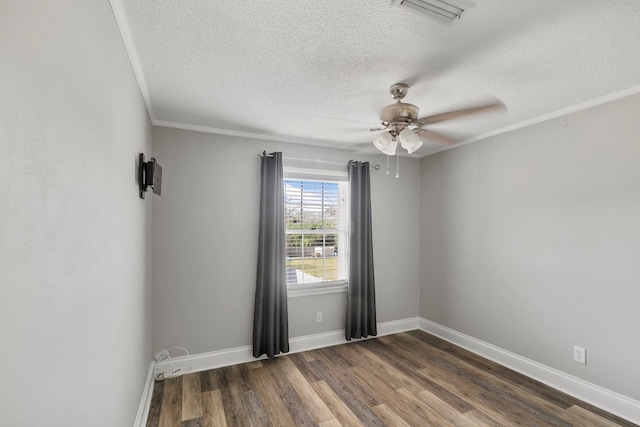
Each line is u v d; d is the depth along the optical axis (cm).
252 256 330
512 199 311
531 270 293
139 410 212
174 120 290
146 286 253
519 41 166
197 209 307
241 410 237
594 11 142
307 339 357
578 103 252
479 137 344
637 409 221
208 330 310
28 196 65
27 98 64
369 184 387
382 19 148
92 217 108
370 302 383
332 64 191
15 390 60
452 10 142
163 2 136
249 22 150
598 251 245
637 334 223
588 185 251
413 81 213
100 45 116
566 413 234
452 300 379
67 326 86
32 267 67
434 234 407
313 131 322
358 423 223
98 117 114
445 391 265
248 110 265
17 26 60
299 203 367
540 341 284
